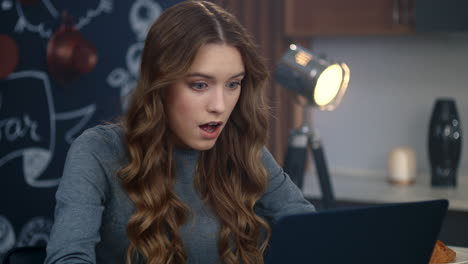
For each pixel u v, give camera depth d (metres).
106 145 1.33
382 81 3.30
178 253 1.33
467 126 3.16
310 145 2.64
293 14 3.14
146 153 1.31
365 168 3.36
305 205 1.53
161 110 1.28
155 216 1.31
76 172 1.25
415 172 3.05
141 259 1.35
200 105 1.22
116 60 3.04
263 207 1.54
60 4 2.76
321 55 2.46
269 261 0.91
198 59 1.19
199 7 1.25
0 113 2.55
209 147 1.27
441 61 3.19
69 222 1.16
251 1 3.08
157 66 1.23
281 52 3.19
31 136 2.69
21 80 2.62
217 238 1.39
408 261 1.02
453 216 2.65
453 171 2.93
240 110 1.40
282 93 3.21
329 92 2.47
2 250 2.59
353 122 3.37
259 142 1.44
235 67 1.22
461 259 1.36
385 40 3.28
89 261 1.12
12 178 2.62
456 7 2.80
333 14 3.07
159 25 1.25
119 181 1.33
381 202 2.69
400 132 3.29
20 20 2.61
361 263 0.97
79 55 2.72
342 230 0.93
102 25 2.96
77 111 2.87
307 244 0.92
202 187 1.41
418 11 2.86
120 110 1.42
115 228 1.34
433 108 2.97
